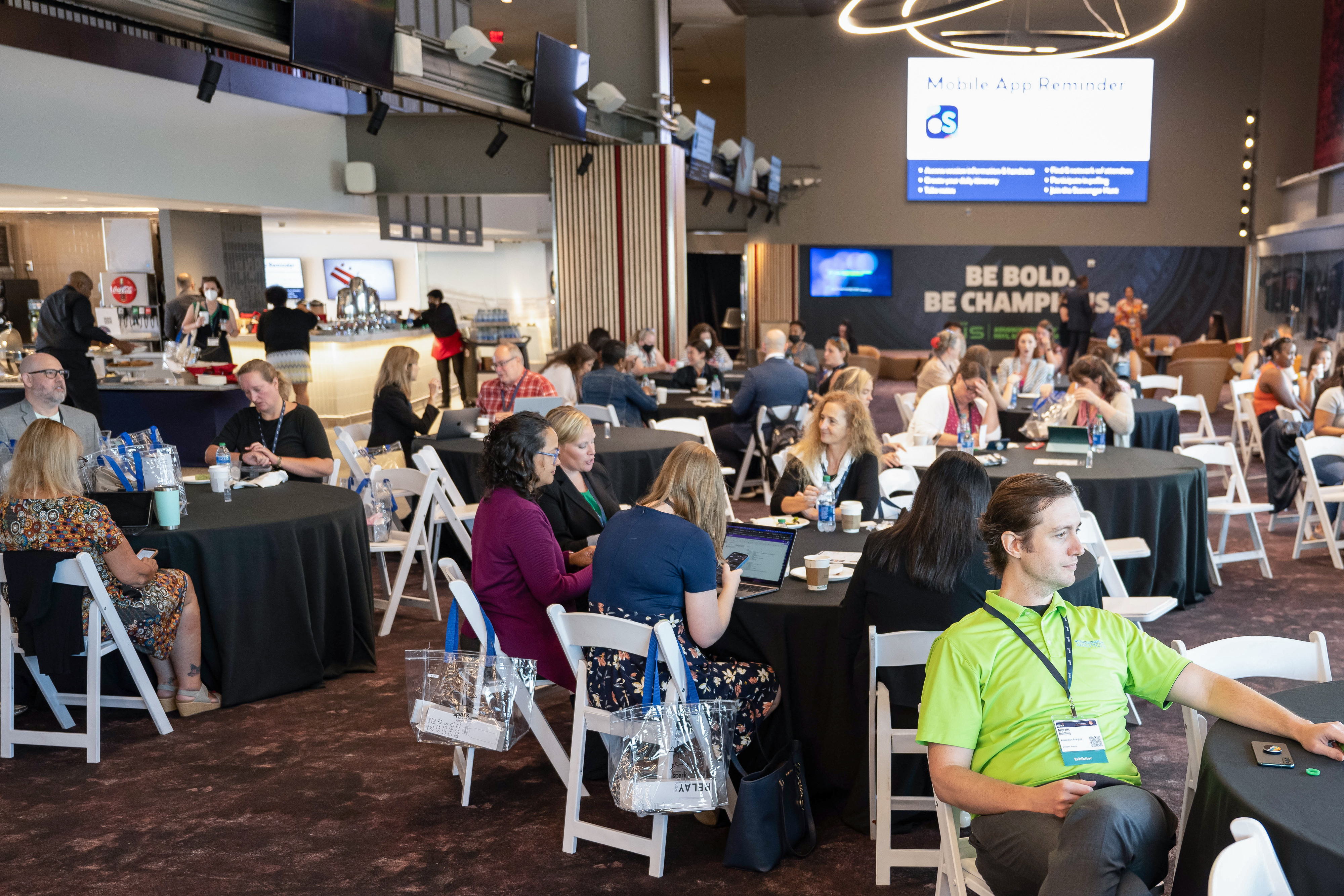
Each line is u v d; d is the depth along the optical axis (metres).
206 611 3.96
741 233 18.34
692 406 8.48
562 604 3.25
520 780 3.40
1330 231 13.33
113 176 8.36
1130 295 16.00
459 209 14.18
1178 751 3.52
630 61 10.23
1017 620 2.07
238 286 11.38
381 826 3.08
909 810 2.93
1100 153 16.56
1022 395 8.50
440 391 6.87
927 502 2.71
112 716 3.96
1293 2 15.87
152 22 4.99
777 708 3.11
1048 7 16.17
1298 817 1.66
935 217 16.94
